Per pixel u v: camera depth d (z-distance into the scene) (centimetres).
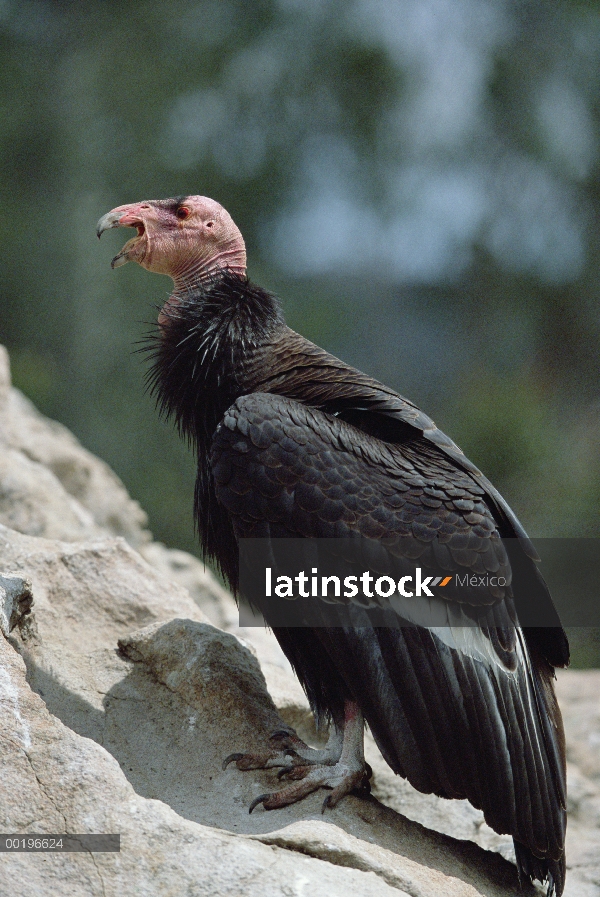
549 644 763
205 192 2589
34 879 565
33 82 2600
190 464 2300
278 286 2612
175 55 2684
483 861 725
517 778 685
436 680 681
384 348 2806
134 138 2584
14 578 725
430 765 679
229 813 680
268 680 877
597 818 968
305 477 700
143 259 891
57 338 2389
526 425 2566
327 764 730
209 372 804
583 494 2488
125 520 1347
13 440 1296
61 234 2450
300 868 601
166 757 721
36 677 748
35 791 598
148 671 777
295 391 773
